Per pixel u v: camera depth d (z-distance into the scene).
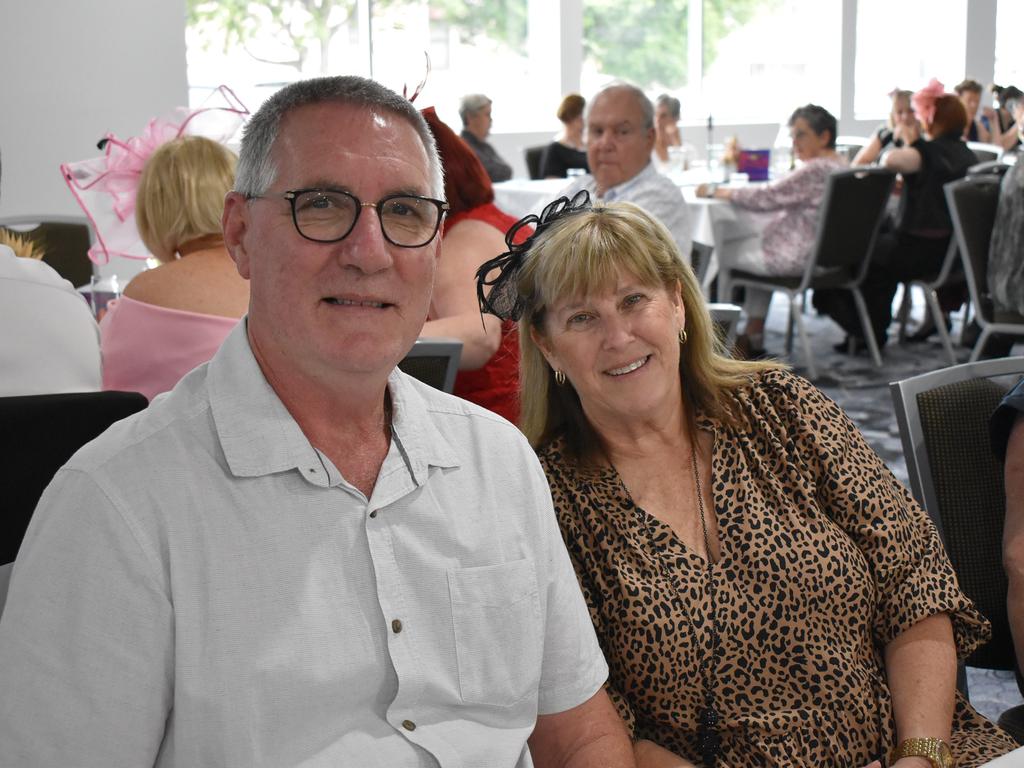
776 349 5.86
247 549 1.00
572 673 1.24
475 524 1.13
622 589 1.40
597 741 1.25
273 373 1.07
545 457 1.52
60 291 1.75
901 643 1.51
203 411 1.04
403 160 1.05
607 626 1.42
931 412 1.77
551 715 1.26
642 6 9.69
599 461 1.53
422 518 1.10
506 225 2.40
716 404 1.55
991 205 4.35
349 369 1.04
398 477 1.09
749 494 1.48
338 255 1.03
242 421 1.03
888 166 5.44
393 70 8.59
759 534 1.45
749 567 1.44
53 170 5.81
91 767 0.94
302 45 7.96
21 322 1.68
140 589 0.95
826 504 1.52
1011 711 1.71
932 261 5.53
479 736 1.11
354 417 1.09
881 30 10.67
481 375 2.31
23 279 1.70
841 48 10.42
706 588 1.42
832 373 5.33
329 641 1.02
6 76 5.63
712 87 10.12
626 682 1.41
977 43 11.04
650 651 1.39
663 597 1.40
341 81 1.07
